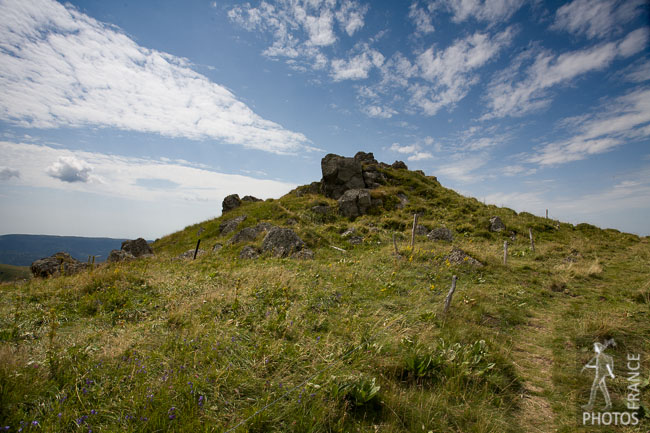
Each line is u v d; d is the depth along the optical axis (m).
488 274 12.66
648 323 7.18
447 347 6.10
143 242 22.19
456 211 28.52
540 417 4.46
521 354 6.44
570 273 13.26
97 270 11.28
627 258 17.02
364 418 4.10
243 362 5.04
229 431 3.53
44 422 3.37
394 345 5.98
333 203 30.25
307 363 5.25
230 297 8.38
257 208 30.64
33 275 13.83
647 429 4.05
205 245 24.62
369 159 45.69
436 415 4.27
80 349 5.00
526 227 24.97
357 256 16.69
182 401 3.94
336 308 8.38
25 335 5.85
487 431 4.05
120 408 3.74
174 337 5.77
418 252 15.07
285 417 3.93
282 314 7.06
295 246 17.61
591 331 6.89
